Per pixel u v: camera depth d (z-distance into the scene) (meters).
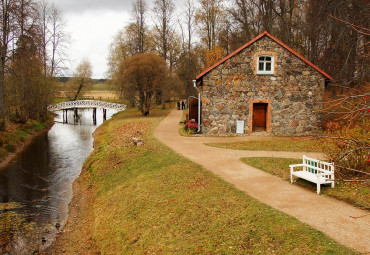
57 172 19.03
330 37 21.98
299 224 7.35
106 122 37.69
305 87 20.39
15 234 11.05
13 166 20.28
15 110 33.88
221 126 20.84
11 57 25.70
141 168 14.79
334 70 21.41
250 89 20.47
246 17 32.41
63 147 26.61
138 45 43.41
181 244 8.00
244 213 8.47
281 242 6.92
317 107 20.44
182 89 47.78
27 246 10.24
